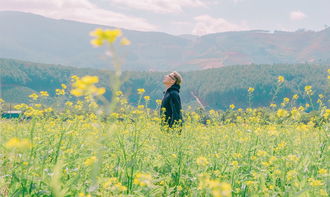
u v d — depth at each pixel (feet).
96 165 6.66
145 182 8.82
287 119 17.98
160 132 19.77
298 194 9.19
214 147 17.69
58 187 8.28
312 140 16.89
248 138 17.21
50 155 12.51
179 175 12.92
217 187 6.95
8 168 11.00
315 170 12.52
